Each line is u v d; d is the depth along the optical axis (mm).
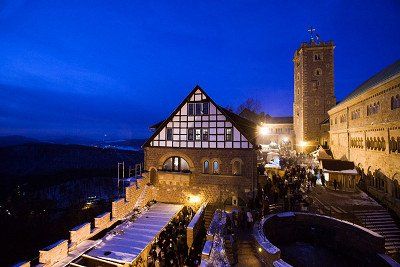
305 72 48438
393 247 16688
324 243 18328
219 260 13625
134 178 22391
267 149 47375
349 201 21938
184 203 22891
